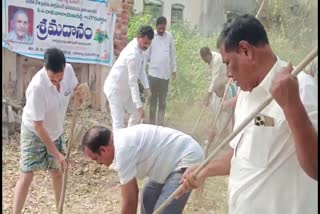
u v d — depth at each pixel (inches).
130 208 114.3
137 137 116.2
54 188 167.9
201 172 97.8
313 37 285.0
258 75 78.5
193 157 117.3
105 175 221.1
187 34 362.9
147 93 241.6
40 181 210.7
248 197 81.4
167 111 320.2
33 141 159.9
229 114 179.2
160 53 283.1
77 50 301.4
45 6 282.2
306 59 66.6
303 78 76.7
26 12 273.6
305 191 77.6
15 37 270.1
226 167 95.2
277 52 295.3
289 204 78.2
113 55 319.0
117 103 219.6
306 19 297.4
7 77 269.7
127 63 214.4
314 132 68.1
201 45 354.3
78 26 300.0
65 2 291.1
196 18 376.8
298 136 67.7
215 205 181.6
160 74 284.8
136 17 347.3
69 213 183.3
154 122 291.0
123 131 118.3
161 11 364.8
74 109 153.6
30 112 153.3
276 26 319.9
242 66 78.1
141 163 116.5
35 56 280.5
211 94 226.8
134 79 214.5
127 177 113.0
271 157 79.0
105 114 306.7
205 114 251.8
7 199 191.3
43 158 162.7
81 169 223.3
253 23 77.6
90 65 311.3
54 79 152.6
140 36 214.4
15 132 260.7
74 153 236.4
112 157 115.3
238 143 84.9
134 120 226.8
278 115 77.4
